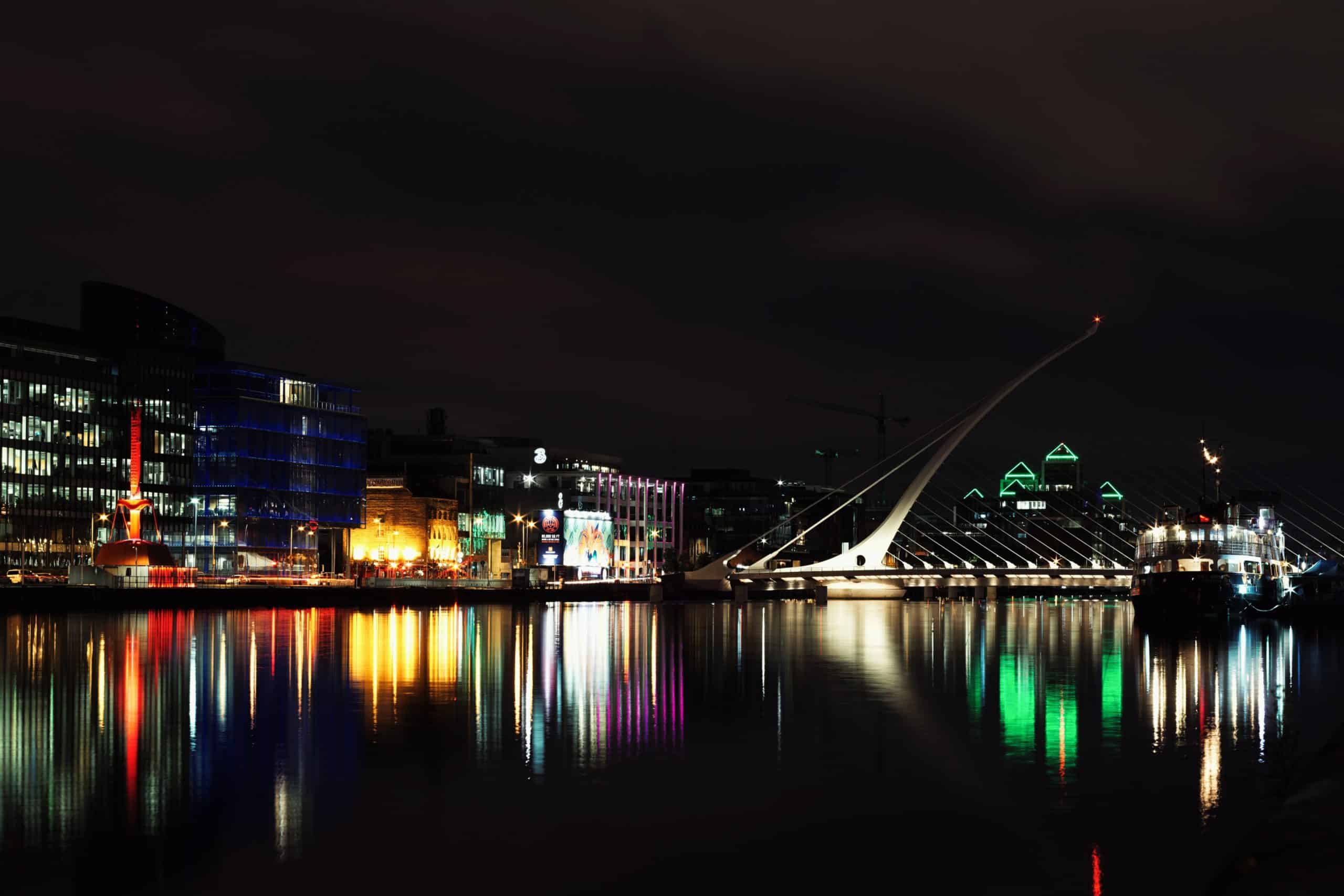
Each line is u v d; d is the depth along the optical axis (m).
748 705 62.41
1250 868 27.53
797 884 32.94
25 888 32.34
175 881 32.88
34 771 44.72
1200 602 142.75
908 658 93.25
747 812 39.53
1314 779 37.78
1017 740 52.22
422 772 44.91
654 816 39.03
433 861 34.56
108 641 101.38
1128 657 98.19
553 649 97.50
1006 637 124.81
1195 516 153.62
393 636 110.44
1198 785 43.28
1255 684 75.44
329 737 51.75
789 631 128.12
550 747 49.62
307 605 173.25
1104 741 52.06
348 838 36.56
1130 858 35.03
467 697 64.69
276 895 31.98
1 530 197.50
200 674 74.75
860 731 54.19
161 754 47.75
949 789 42.56
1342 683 76.31
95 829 37.22
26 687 68.06
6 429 199.38
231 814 38.97
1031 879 33.38
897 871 34.00
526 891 32.41
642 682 72.38
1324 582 196.38
